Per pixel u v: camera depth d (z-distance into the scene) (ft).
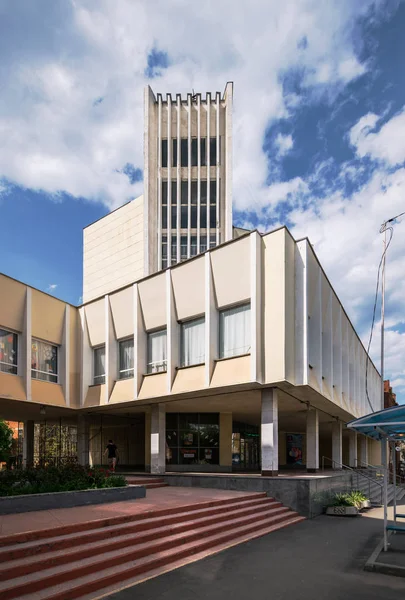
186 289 67.31
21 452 103.55
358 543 37.76
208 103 163.63
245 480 55.72
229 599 24.31
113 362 76.23
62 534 29.48
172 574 28.45
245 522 42.29
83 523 30.99
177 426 82.23
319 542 38.11
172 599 24.20
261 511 47.55
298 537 40.29
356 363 112.88
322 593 25.34
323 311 75.97
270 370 57.21
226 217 156.25
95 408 77.61
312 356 66.80
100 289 172.14
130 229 165.37
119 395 73.56
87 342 79.82
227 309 63.10
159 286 71.20
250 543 37.60
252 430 101.04
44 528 28.99
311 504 51.65
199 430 82.74
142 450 89.86
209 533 37.11
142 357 71.92
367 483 78.79
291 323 59.77
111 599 24.06
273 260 59.62
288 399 71.15
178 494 50.90
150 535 32.76
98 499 41.83
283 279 58.18
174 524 36.63
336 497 58.29
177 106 164.25
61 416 87.97
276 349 57.21
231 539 37.99
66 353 76.38
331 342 78.74
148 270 153.48
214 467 81.46
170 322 67.92
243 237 61.41
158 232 156.87
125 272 164.35
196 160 161.58
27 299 69.05
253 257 59.82
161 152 162.50
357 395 112.16
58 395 74.18
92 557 28.02
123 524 33.42
